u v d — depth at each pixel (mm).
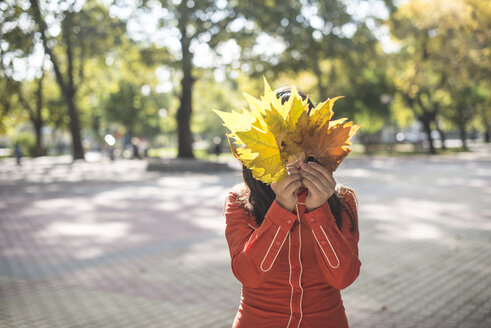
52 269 6281
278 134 1275
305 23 23125
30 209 11992
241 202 1621
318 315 1533
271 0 22906
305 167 1345
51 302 4965
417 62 22734
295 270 1525
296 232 1515
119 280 5711
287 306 1527
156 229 9000
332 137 1321
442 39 19203
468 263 6219
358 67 28250
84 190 16406
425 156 37656
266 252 1430
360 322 4258
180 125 27109
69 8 22094
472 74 19016
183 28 22641
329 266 1443
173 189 16266
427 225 8969
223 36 22625
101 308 4754
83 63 32750
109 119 50125
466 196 13305
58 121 46500
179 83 27516
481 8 17172
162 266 6309
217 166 24969
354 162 31094
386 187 15680
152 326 4270
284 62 23516
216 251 7113
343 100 37438
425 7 19797
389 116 40781
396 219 9648
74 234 8648
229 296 5051
